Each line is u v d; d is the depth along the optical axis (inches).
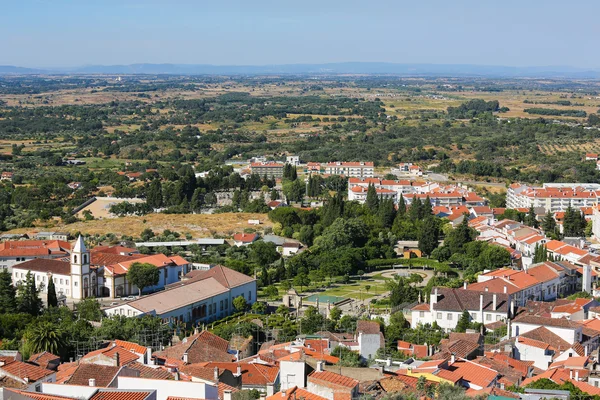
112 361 6806.1
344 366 6850.4
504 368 7234.3
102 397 4849.9
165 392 5502.0
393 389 5890.8
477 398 5634.8
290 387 5989.2
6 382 6048.2
